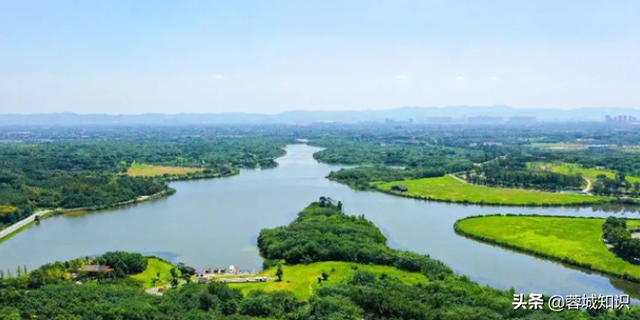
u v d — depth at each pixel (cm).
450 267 18150
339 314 11788
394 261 17362
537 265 18512
